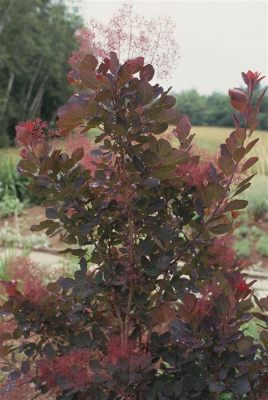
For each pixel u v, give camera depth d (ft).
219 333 7.14
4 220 29.94
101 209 7.48
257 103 7.02
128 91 6.80
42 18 123.13
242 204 7.19
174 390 7.29
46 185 7.34
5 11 110.73
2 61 112.27
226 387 7.12
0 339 8.13
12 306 7.97
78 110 6.66
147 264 7.54
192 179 7.66
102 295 8.09
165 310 8.16
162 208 7.80
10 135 119.75
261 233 25.40
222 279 7.47
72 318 7.88
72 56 7.47
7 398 8.39
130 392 7.19
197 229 7.49
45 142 7.38
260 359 7.62
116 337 7.64
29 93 122.21
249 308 7.27
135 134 6.92
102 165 7.32
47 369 7.81
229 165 7.09
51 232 7.77
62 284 7.63
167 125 7.00
